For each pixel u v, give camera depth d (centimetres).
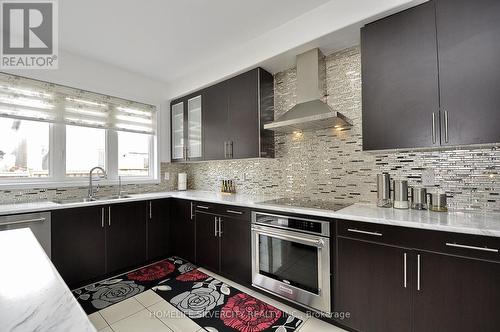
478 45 144
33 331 46
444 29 155
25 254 93
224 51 280
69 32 238
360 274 166
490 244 125
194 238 291
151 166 369
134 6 199
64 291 64
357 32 199
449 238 135
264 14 214
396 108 171
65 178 285
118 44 262
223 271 258
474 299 128
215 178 359
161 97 371
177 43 261
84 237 243
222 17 217
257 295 223
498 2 140
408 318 147
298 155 264
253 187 307
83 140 303
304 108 226
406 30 168
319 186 248
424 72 161
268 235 214
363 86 186
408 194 193
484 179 168
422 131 161
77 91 289
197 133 339
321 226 183
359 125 222
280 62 254
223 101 297
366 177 219
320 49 228
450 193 179
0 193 238
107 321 185
